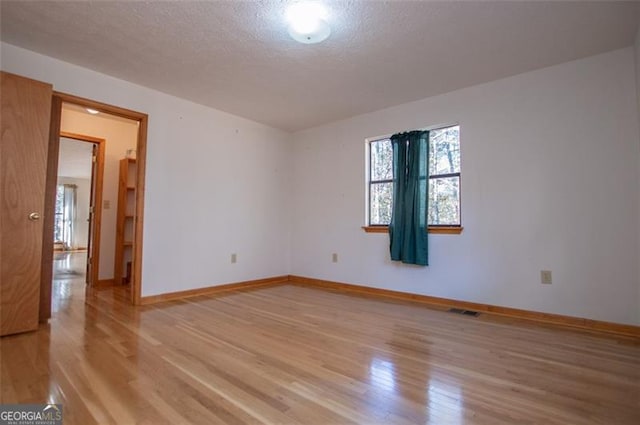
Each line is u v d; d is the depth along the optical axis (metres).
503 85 3.20
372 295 3.96
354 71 3.06
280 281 4.91
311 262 4.79
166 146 3.63
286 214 5.06
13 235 2.42
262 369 1.89
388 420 1.40
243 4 2.13
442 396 1.60
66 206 10.41
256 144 4.61
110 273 4.46
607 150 2.70
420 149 3.64
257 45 2.62
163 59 2.87
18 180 2.45
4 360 1.96
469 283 3.34
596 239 2.72
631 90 2.61
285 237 5.03
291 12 2.20
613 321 2.63
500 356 2.10
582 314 2.76
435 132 3.69
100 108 3.16
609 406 1.52
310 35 2.36
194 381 1.73
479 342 2.35
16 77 2.47
